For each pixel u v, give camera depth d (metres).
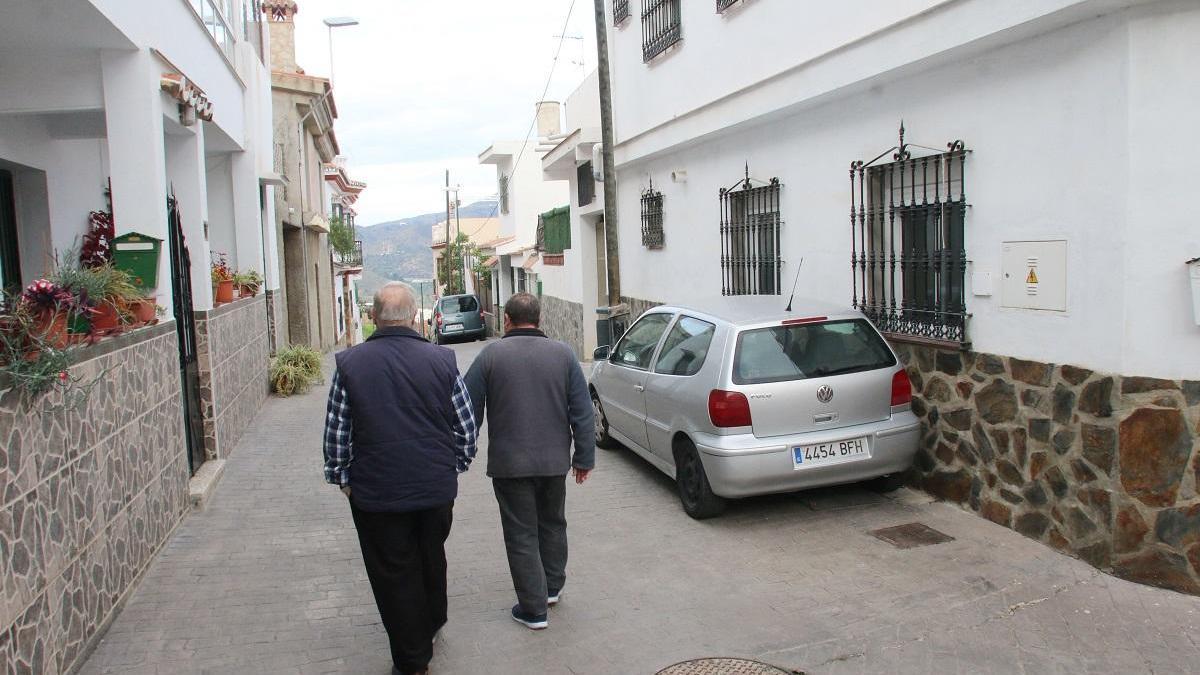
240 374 9.62
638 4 11.89
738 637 4.33
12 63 6.15
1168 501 4.49
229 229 11.90
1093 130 4.76
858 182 7.02
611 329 12.18
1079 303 4.90
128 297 5.00
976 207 5.73
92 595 4.25
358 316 41.81
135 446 5.11
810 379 5.84
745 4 8.73
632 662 4.10
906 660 4.02
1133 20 4.46
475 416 4.50
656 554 5.60
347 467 3.91
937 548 5.32
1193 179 4.38
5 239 7.65
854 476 5.90
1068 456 5.00
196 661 4.15
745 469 5.70
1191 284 4.32
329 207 28.33
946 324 6.04
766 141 8.53
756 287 8.95
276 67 21.94
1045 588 4.64
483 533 6.19
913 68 6.06
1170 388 4.46
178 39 7.28
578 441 4.68
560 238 20.20
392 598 3.83
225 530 6.20
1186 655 3.91
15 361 3.43
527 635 4.44
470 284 43.03
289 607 4.82
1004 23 5.01
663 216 11.57
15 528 3.37
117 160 6.14
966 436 5.88
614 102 13.18
